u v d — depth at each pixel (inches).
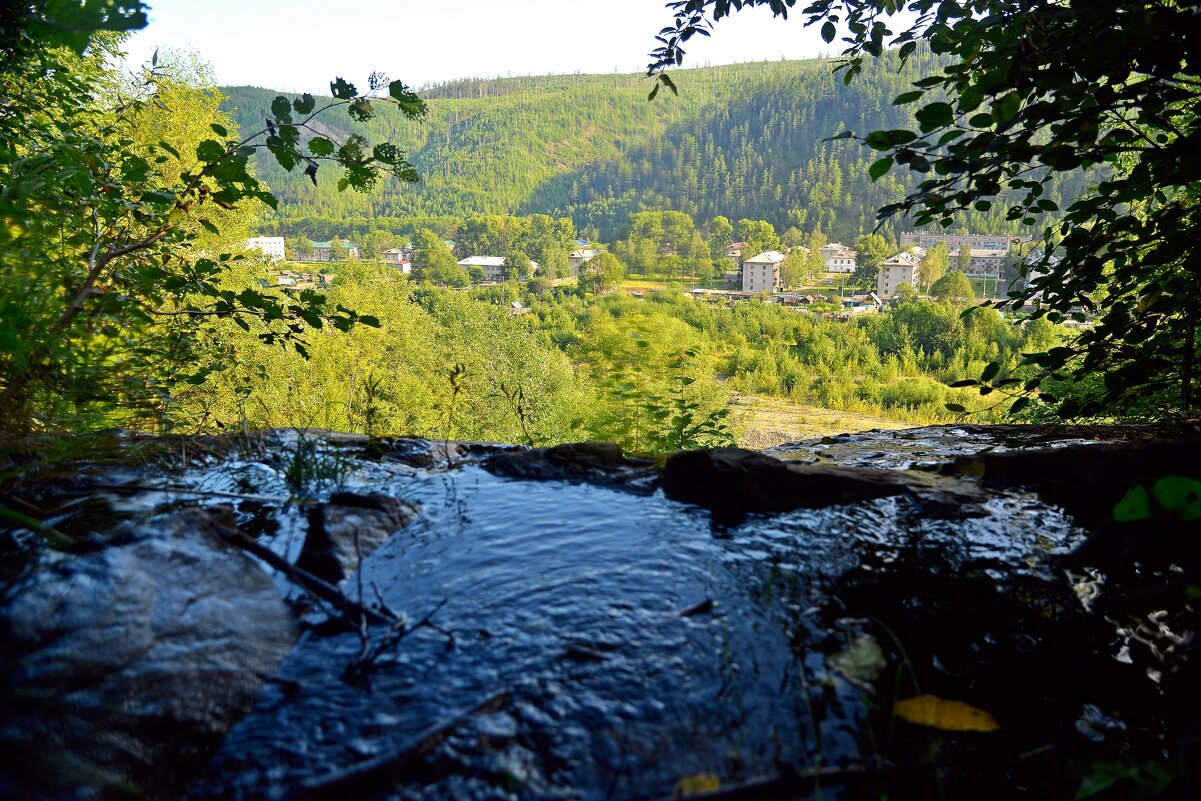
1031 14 88.2
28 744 37.3
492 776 42.3
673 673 53.9
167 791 39.8
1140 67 87.4
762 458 101.1
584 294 6545.3
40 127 135.3
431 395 921.5
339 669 53.2
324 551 71.7
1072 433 133.3
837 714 50.1
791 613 64.0
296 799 39.5
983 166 97.7
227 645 51.8
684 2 141.0
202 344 138.6
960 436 148.2
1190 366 114.3
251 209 789.2
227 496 85.0
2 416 90.0
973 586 70.1
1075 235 118.3
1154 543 75.9
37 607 45.6
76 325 96.0
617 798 41.2
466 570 71.5
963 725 49.4
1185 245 111.3
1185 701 53.2
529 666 54.0
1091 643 60.6
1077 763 45.7
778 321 4616.1
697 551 77.0
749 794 41.8
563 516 87.8
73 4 66.6
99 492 83.7
